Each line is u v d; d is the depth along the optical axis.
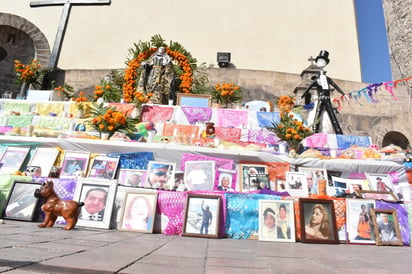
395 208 3.36
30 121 5.86
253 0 14.69
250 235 3.13
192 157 4.24
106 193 3.21
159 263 1.53
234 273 1.42
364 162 4.36
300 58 13.74
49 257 1.44
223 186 3.97
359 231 3.19
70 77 12.09
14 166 4.20
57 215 2.85
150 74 8.31
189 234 2.95
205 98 7.52
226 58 13.11
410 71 10.55
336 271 1.62
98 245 1.97
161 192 3.24
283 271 1.54
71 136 4.84
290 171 4.26
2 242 1.77
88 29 14.68
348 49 13.85
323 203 3.20
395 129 10.05
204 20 14.54
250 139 5.93
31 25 13.63
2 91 12.70
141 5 14.95
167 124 5.89
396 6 11.65
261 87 11.60
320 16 14.35
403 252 2.60
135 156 4.31
